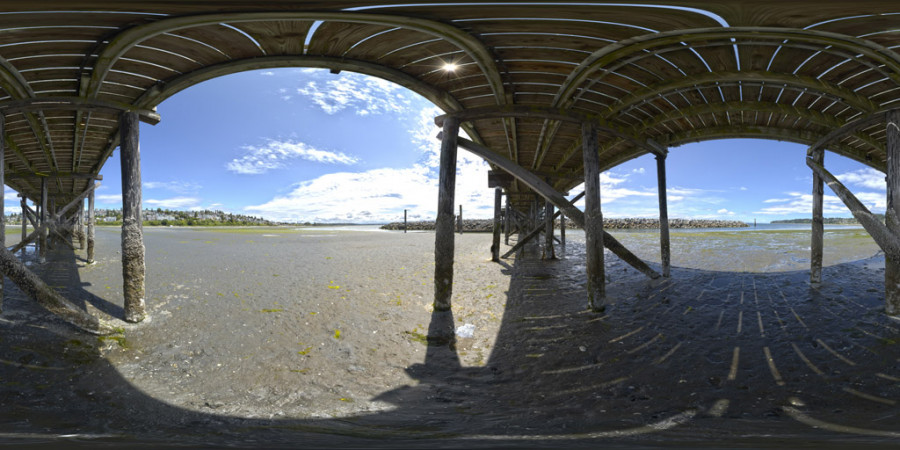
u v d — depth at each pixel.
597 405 3.36
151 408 3.38
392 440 2.20
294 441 2.19
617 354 4.74
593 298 6.54
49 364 4.23
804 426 2.61
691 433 2.38
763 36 4.16
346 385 4.07
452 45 4.82
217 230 40.31
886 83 5.26
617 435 2.35
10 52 4.33
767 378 3.88
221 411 3.34
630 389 3.74
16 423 2.79
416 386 4.07
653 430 2.50
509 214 19.23
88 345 4.81
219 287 7.89
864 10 3.45
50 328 5.08
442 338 5.55
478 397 3.73
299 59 5.10
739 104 6.57
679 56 4.95
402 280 8.95
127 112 5.66
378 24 4.13
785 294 7.45
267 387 3.97
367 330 5.71
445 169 6.49
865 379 3.76
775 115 7.39
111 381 4.00
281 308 6.54
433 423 2.90
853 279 8.76
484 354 5.01
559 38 4.54
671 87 5.75
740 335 5.20
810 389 3.59
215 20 3.79
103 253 13.88
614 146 9.32
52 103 5.32
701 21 3.91
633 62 5.17
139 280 5.74
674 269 10.85
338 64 5.25
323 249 16.38
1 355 4.25
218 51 4.81
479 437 2.33
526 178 6.70
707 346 4.86
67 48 4.32
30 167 10.32
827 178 7.20
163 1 3.31
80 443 1.98
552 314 6.51
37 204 17.97
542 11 3.83
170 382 4.05
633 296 7.56
